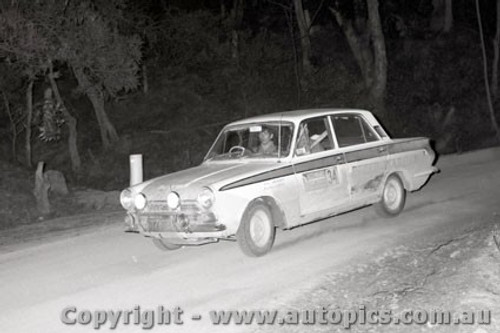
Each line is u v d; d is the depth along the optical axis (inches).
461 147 949.8
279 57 1026.7
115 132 922.1
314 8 1141.7
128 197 322.0
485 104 1123.3
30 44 570.3
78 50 634.8
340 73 1040.2
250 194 303.9
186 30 981.8
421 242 324.2
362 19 1053.8
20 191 605.6
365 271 279.3
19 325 237.0
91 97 876.6
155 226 307.7
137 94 1031.0
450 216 387.2
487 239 311.6
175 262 319.0
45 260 346.9
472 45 1266.0
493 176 552.7
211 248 344.5
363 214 409.4
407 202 445.4
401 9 1289.4
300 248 329.4
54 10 605.0
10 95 823.7
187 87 1039.0
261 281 274.5
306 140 340.5
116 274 303.1
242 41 1003.3
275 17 1152.2
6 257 366.0
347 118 371.6
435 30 1300.4
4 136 939.3
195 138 924.6
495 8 1342.3
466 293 234.8
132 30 864.3
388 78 1146.0
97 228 441.1
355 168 360.2
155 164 869.2
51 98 789.9
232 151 353.1
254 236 310.7
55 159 913.5
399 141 398.3
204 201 290.8
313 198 334.6
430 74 1170.0
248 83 978.7
